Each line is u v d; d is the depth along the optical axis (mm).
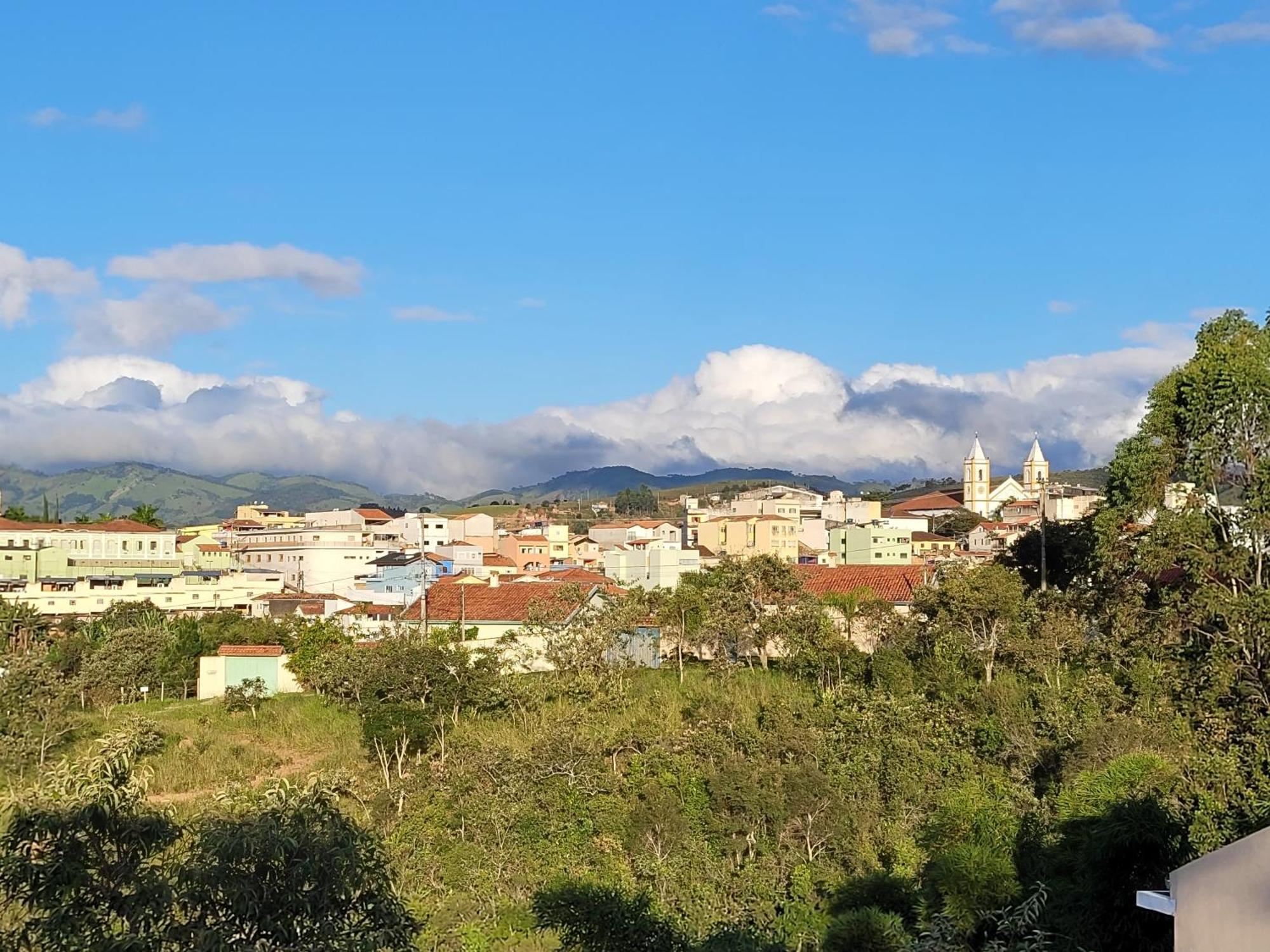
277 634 58656
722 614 49781
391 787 34625
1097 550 43594
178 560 104250
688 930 23078
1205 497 42812
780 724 34500
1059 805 22422
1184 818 18922
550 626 48812
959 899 17703
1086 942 16516
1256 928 9820
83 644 56969
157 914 13562
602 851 29781
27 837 13680
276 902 13922
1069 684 37875
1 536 94812
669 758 33250
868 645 52125
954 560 57562
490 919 26219
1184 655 35594
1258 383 41156
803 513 137000
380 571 90062
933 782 31250
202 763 38594
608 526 140875
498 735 37281
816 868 27688
